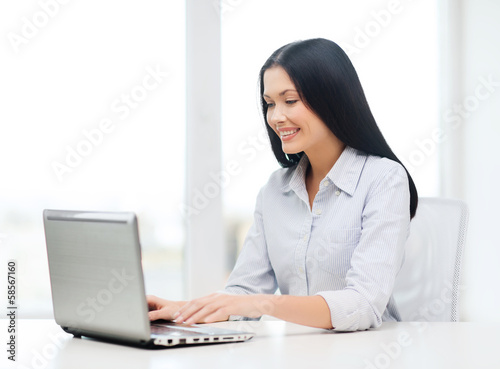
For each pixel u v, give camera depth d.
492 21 3.20
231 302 1.31
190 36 3.08
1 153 2.86
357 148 1.67
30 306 2.88
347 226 1.64
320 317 1.35
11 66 2.88
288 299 1.35
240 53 3.14
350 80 1.63
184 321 1.29
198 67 3.08
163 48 3.05
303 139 1.64
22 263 2.87
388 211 1.57
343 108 1.62
